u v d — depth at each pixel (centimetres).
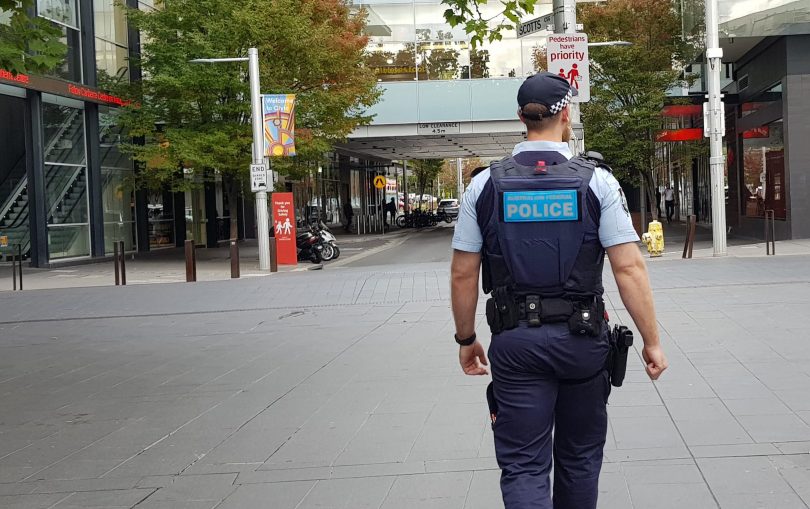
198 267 2489
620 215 322
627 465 499
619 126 2784
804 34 2278
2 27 966
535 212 319
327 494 481
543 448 325
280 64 2680
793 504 425
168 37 2645
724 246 1886
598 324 321
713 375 725
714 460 500
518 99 339
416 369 827
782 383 686
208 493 496
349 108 2970
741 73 2814
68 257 2678
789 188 2323
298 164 2794
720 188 1878
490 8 3562
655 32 2795
